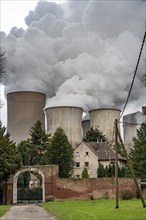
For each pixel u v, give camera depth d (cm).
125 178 9838
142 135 12719
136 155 12431
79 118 17550
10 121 16600
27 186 13812
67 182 9775
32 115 16450
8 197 9625
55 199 9669
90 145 15700
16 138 16250
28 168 9769
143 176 12112
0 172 8994
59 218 4547
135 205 6341
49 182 9738
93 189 9775
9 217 4934
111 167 12275
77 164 14975
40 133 13888
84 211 5441
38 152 13788
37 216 5022
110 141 17762
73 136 17050
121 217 4312
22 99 16475
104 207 6203
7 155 9219
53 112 17262
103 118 18238
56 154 12719
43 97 17062
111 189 9800
